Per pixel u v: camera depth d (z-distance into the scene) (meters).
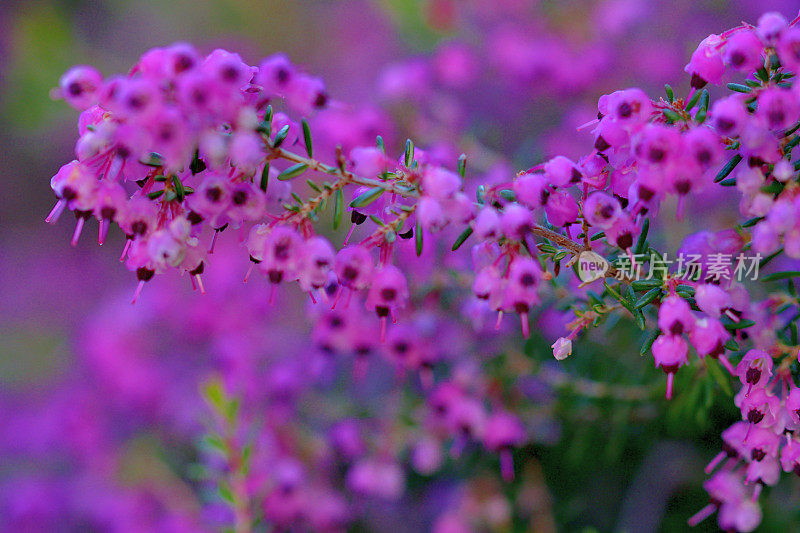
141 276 0.32
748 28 0.32
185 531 0.49
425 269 0.40
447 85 0.61
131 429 0.60
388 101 0.52
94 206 0.32
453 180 0.32
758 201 0.32
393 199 0.33
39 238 0.92
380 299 0.33
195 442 0.51
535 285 0.32
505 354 0.40
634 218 0.32
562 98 0.61
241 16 0.91
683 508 0.45
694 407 0.38
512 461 0.44
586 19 0.61
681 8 0.62
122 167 0.32
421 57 0.65
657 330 0.33
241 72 0.31
